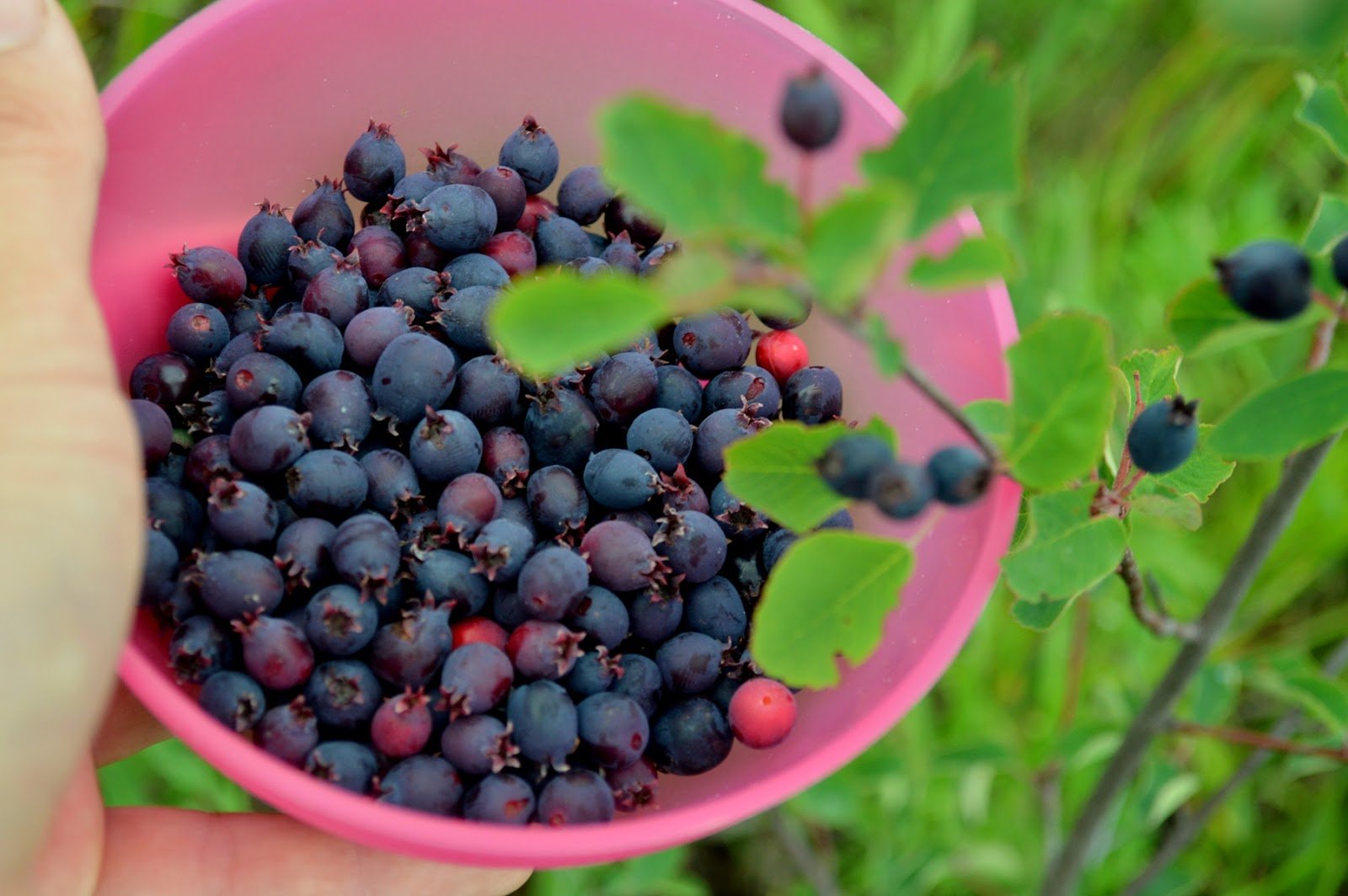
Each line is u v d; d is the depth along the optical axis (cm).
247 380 32
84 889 34
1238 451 28
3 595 29
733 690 33
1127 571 32
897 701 31
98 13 45
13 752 29
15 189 30
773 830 45
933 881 43
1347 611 47
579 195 36
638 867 42
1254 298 27
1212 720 39
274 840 36
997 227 47
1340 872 44
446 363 33
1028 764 41
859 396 35
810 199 35
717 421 34
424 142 37
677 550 32
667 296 23
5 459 29
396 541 32
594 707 32
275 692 31
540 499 33
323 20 35
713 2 35
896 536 33
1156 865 40
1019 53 54
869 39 52
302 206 35
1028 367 27
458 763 31
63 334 30
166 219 34
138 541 30
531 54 36
